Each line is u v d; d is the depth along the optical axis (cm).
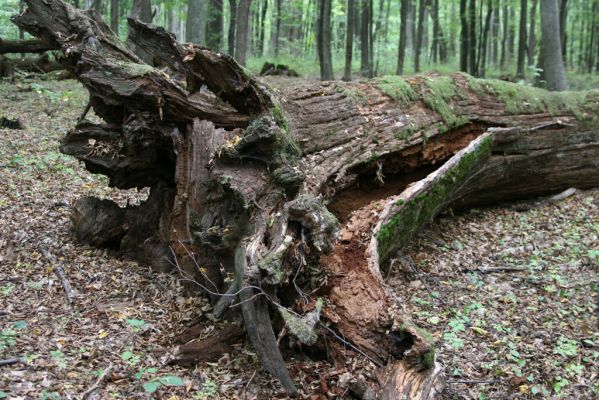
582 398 412
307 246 417
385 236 523
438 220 759
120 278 548
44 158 906
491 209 831
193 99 529
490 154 748
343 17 3291
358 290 437
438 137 708
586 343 482
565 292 578
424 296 561
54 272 545
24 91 1486
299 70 2272
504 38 2738
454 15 2856
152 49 516
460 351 465
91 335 432
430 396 368
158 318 474
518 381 427
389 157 643
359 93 658
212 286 494
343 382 377
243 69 490
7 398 338
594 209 810
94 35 551
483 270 625
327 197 551
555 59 1449
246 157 479
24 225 655
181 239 537
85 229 611
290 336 400
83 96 1470
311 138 580
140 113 548
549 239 713
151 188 613
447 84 755
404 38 1920
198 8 1162
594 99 874
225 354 419
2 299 478
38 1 548
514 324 515
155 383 361
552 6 1431
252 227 444
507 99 802
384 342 404
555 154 830
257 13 3192
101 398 353
